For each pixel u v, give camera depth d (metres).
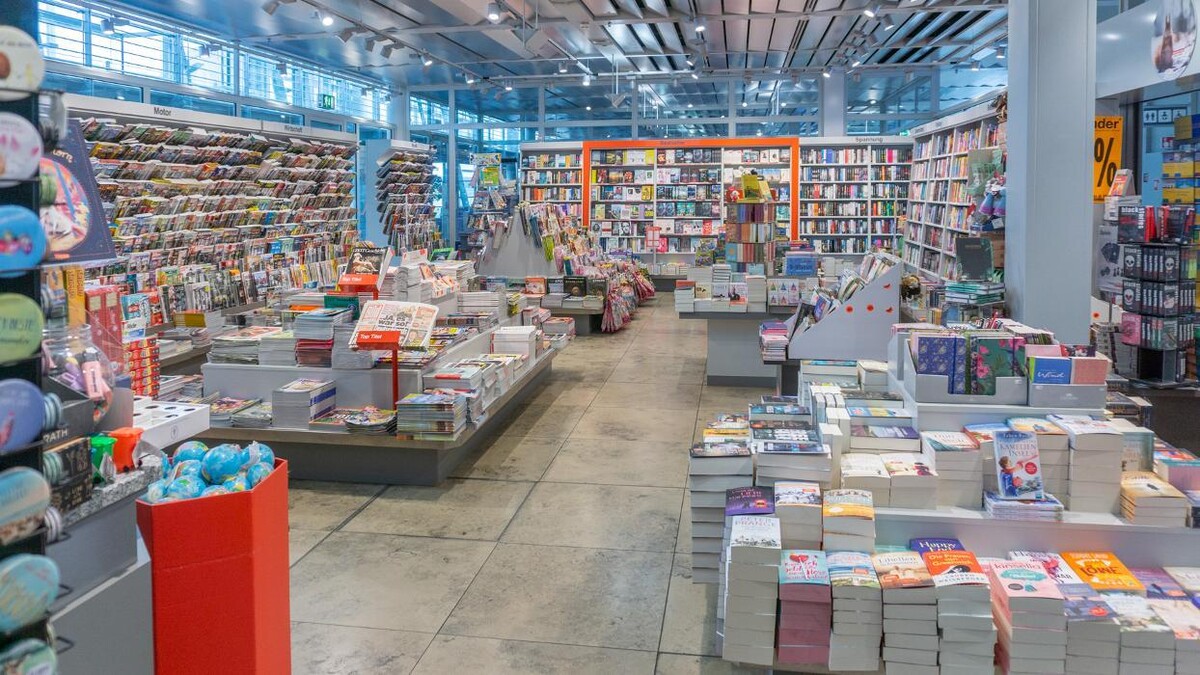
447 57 15.95
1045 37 5.00
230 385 5.69
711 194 17.17
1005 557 3.24
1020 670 2.76
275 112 14.91
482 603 3.79
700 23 12.04
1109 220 6.80
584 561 4.25
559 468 5.79
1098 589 2.92
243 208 9.53
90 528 1.84
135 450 2.12
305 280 10.12
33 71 1.28
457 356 6.27
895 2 11.56
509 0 11.55
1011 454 3.28
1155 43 6.69
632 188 17.53
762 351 6.62
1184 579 3.05
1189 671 2.68
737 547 2.94
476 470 5.73
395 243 15.30
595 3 11.69
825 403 3.88
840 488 3.42
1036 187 5.07
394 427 5.29
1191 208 5.38
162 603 2.29
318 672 3.21
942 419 3.62
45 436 1.42
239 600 2.40
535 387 8.19
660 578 4.05
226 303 8.60
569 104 21.45
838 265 9.41
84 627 1.81
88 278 6.82
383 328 5.36
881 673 2.92
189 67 12.50
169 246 8.28
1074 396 3.52
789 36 14.38
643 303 15.44
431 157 16.92
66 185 2.21
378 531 4.64
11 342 1.29
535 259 11.77
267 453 2.69
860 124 19.97
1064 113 5.02
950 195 12.41
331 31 12.91
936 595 2.82
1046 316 5.11
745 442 3.79
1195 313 5.43
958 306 5.42
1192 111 8.09
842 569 2.98
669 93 20.86
